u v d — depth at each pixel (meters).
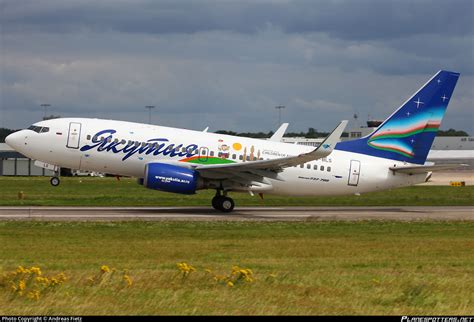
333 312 33.81
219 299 35.81
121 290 37.41
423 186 175.75
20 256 49.72
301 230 69.75
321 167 92.19
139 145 86.62
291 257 50.88
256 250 54.31
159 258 49.44
